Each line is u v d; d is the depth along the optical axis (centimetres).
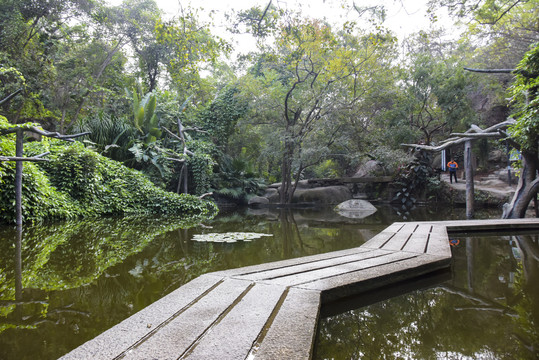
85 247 397
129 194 901
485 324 180
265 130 1548
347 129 1290
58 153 763
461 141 862
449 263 305
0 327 163
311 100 1296
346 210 1135
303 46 1136
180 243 436
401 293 241
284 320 156
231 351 125
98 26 1605
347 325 183
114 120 1152
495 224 577
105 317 178
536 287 247
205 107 1590
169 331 142
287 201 1470
